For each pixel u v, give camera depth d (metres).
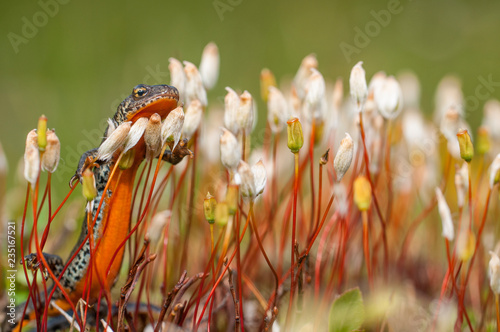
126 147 0.40
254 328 0.43
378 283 0.44
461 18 1.06
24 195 0.50
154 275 0.45
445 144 0.48
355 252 0.47
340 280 0.43
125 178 0.42
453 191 0.48
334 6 1.09
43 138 0.40
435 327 0.43
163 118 0.43
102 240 0.42
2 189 0.47
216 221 0.40
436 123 0.49
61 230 0.48
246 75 0.99
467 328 0.44
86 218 0.43
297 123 0.40
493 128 0.47
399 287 0.45
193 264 0.46
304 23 1.07
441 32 1.05
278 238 0.48
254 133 0.70
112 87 0.88
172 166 0.43
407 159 0.48
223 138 0.40
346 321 0.41
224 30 1.03
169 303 0.41
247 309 0.44
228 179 0.42
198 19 1.03
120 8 0.98
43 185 0.57
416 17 1.07
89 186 0.40
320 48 1.04
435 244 0.48
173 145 0.41
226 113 0.42
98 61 0.92
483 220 0.42
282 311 0.43
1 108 0.80
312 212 0.42
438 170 0.48
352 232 0.45
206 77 0.44
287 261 0.47
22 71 0.87
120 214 0.42
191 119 0.42
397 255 0.47
